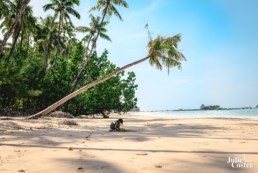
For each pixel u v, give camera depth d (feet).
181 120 91.50
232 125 60.54
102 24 124.98
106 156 18.51
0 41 116.16
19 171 13.94
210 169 14.51
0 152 20.01
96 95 120.47
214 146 23.40
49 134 33.91
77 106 123.44
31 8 112.57
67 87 112.57
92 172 13.82
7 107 107.76
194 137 31.76
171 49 57.31
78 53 119.75
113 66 125.08
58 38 132.16
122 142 26.61
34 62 107.96
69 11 129.39
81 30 128.06
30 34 138.31
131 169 14.51
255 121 81.25
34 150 21.12
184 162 16.35
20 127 42.65
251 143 25.45
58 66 115.85
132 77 143.23
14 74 93.04
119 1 113.29
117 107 139.23
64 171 14.02
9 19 108.17
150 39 57.98
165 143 25.75
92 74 121.70
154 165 15.51
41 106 117.60
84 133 36.70
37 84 108.06
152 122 78.13
